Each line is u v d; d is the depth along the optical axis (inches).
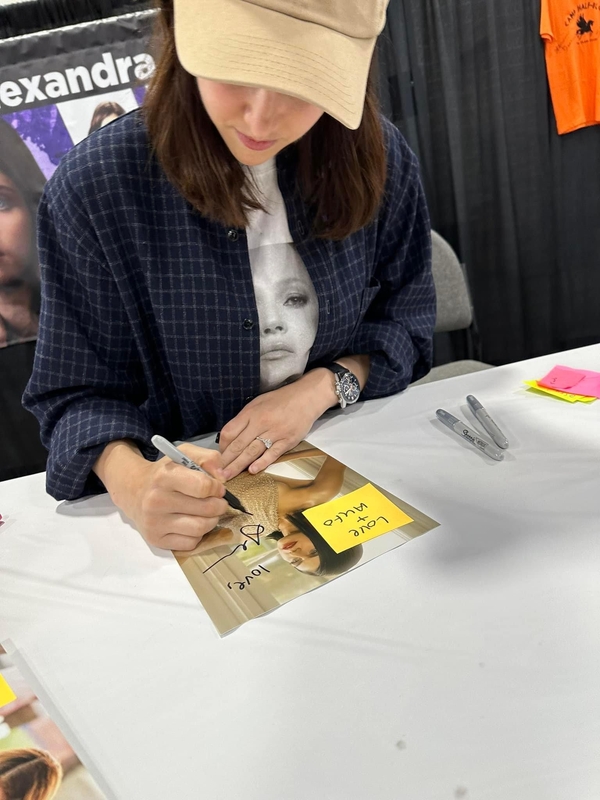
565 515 20.2
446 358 79.7
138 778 13.6
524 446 24.7
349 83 19.3
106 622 18.5
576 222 74.7
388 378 31.2
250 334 28.4
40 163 59.5
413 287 34.8
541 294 77.1
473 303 76.5
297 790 12.8
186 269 26.9
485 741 13.2
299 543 20.7
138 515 22.1
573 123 68.6
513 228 72.6
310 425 28.2
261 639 16.9
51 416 27.8
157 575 20.4
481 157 69.8
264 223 28.0
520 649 15.3
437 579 18.1
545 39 65.4
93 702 15.8
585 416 26.3
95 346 28.3
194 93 22.4
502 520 20.4
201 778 13.4
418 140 68.6
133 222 26.0
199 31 18.4
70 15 56.5
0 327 62.9
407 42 64.2
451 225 72.7
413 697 14.5
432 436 26.6
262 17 18.1
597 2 63.6
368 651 16.0
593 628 15.6
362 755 13.3
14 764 14.2
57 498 25.8
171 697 15.6
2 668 17.2
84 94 58.4
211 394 29.8
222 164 23.9
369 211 28.6
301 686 15.3
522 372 31.6
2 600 20.0
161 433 32.1
